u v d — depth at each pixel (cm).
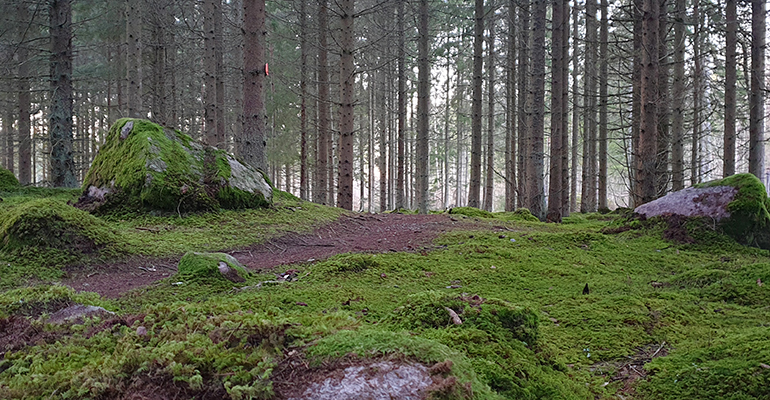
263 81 1054
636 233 727
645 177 892
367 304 369
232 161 916
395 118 2708
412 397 145
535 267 546
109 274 495
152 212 764
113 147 847
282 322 191
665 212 732
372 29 2102
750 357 255
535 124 1186
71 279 468
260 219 824
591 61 1744
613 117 2472
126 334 194
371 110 2673
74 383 154
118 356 168
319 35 1650
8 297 252
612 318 364
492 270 529
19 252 490
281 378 152
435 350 173
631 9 1209
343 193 1205
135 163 790
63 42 1137
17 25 1320
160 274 507
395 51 2109
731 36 1159
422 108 1399
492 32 2081
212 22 1457
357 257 538
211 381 151
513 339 253
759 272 449
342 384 148
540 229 926
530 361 239
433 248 672
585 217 1445
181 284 429
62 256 500
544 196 1217
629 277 517
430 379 155
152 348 170
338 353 164
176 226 725
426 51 1398
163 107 1709
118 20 1631
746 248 627
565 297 430
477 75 1409
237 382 149
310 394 144
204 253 490
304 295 387
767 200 677
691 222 687
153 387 150
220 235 708
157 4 1606
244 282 458
